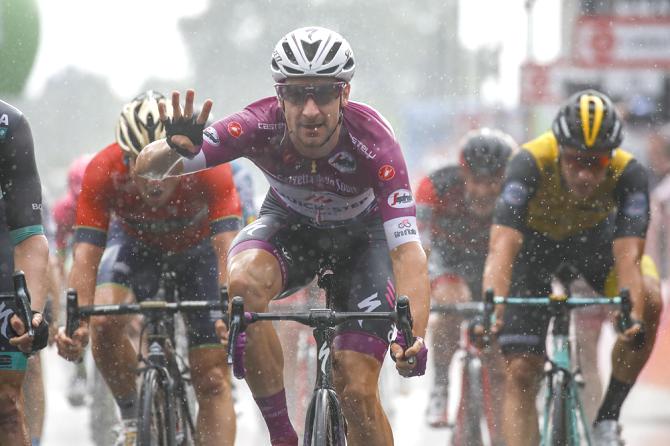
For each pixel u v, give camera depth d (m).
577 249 16.84
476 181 19.33
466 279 20.22
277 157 12.83
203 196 15.47
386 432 12.79
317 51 12.12
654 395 25.58
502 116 62.66
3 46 39.22
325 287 12.89
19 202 12.40
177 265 16.19
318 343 11.77
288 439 13.32
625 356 15.71
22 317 11.48
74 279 14.96
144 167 12.51
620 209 15.95
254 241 13.01
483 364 18.38
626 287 15.45
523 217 16.05
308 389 21.77
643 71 37.00
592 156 15.39
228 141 12.56
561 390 14.63
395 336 11.62
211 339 15.17
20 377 12.23
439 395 20.12
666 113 35.19
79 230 15.19
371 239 13.53
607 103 15.47
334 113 12.33
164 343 13.96
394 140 12.78
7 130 12.28
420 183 20.00
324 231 13.51
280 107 12.61
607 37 37.22
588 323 19.12
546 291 17.11
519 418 15.33
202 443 14.97
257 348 12.77
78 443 20.05
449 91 105.56
